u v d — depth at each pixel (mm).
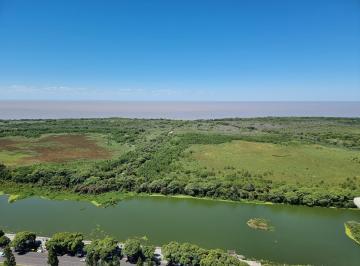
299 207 128750
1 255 85938
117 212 121938
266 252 94938
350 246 98938
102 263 81312
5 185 143000
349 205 127375
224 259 79938
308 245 99125
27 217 115625
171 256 83500
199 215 120500
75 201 131125
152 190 140875
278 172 158375
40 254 88062
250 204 131375
